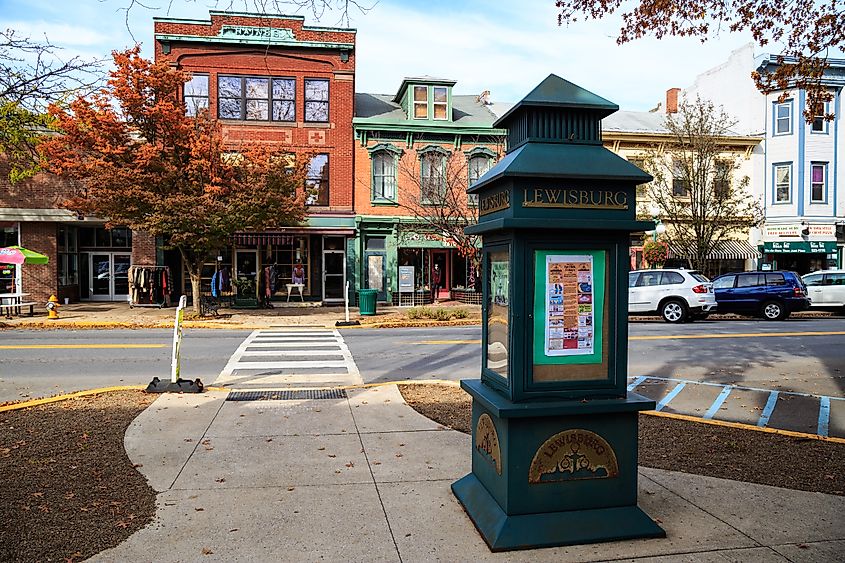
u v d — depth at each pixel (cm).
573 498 441
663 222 2747
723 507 500
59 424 733
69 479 552
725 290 2284
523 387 436
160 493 527
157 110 1977
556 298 442
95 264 2839
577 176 432
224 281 2755
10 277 2514
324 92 2753
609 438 445
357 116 2839
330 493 530
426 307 2550
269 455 630
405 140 2806
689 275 2114
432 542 438
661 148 2822
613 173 438
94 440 668
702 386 1036
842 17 831
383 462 612
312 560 413
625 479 449
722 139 2972
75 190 2503
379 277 2816
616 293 447
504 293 461
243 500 513
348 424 750
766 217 3108
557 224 427
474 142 2852
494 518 441
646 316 2325
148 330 1884
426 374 1147
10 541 430
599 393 446
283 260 2783
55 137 2028
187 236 1970
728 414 848
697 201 2706
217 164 2059
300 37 2711
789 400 931
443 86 2845
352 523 470
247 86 2686
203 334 1767
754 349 1448
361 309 2303
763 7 862
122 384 1038
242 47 2667
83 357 1313
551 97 449
